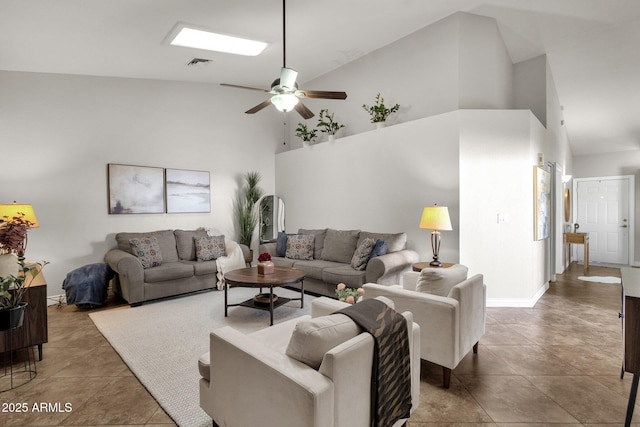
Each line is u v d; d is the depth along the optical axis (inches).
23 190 170.6
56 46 149.7
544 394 89.4
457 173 165.3
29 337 105.9
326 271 175.9
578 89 229.0
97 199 191.9
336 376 52.4
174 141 222.2
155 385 93.3
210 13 138.5
